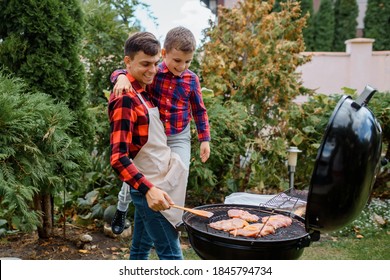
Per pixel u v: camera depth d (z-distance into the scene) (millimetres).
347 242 3568
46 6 2977
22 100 2559
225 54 4902
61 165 2961
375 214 4254
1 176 2375
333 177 1652
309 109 4641
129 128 1891
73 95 3176
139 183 1844
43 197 3201
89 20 4441
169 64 2256
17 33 2986
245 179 4520
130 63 2016
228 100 4695
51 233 3322
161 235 2047
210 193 4238
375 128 1747
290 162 2996
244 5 5000
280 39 4961
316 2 11594
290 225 2041
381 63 8305
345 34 10773
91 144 3678
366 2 11484
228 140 3926
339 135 1662
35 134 2678
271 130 4586
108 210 3492
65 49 3119
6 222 3340
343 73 8328
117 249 3205
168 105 2361
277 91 4484
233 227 1893
